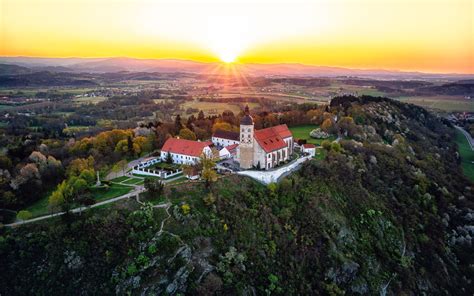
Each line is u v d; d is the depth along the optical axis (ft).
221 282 303.27
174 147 523.29
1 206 365.61
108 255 310.45
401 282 385.09
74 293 295.28
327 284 352.28
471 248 458.91
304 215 401.90
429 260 425.28
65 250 314.55
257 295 320.50
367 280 371.35
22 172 409.08
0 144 592.19
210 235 338.34
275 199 409.69
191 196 376.89
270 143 476.54
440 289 402.52
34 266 307.58
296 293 337.11
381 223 434.30
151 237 323.78
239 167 472.85
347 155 529.45
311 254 369.50
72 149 540.93
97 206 355.77
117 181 433.07
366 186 484.74
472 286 421.59
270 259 350.84
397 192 494.18
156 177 442.09
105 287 297.33
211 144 536.42
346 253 381.81
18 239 319.88
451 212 506.48
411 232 444.55
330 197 433.07
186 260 308.81
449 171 647.15
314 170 470.39
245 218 369.91
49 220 340.39
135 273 299.79
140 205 361.51
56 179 450.71
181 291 295.07
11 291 296.71
